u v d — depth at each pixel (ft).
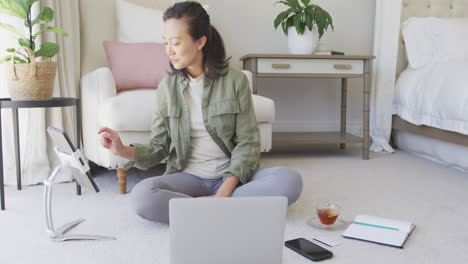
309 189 6.05
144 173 7.19
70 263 3.56
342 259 3.62
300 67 8.36
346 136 9.20
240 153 4.51
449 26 9.00
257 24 9.88
